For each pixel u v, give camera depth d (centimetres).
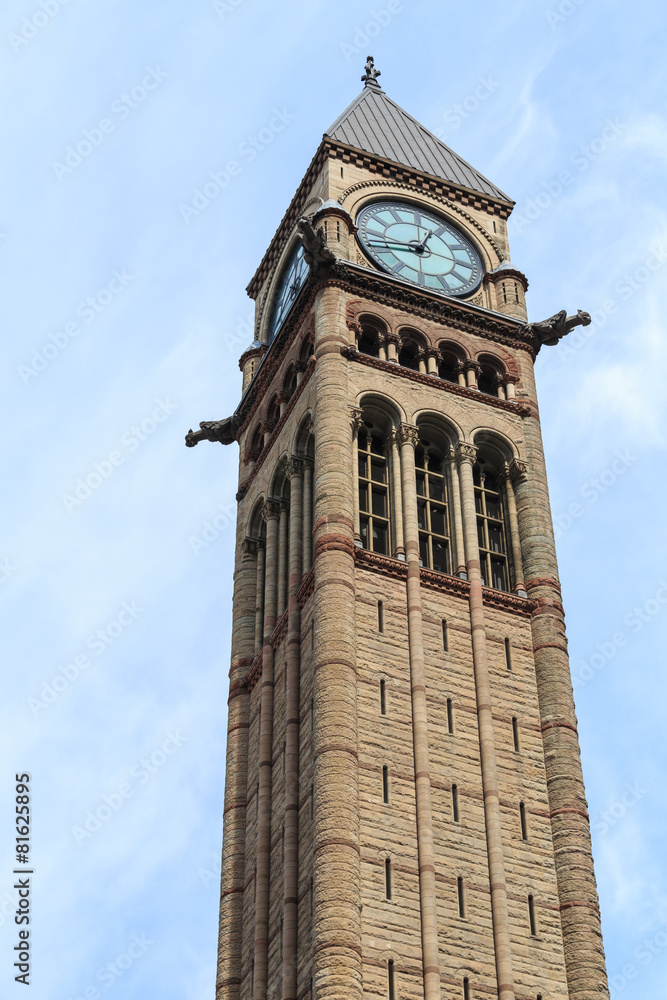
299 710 6725
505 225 8888
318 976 5528
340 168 8631
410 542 6988
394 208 8594
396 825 6072
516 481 7581
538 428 7800
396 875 5928
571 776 6494
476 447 7556
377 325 7819
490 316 8125
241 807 7069
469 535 7169
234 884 6831
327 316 7675
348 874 5784
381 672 6519
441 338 7931
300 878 6197
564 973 5962
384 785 6172
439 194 8800
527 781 6475
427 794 6184
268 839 6662
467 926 5900
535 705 6756
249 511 8106
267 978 6228
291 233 8931
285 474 7788
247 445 8444
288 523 7669
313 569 6944
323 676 6362
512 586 7225
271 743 6956
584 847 6291
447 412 7588
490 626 6925
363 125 9144
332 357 7475
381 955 5688
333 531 6819
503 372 7981
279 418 8006
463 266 8519
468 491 7331
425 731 6375
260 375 8456
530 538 7338
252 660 7588
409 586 6838
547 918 6081
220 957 6669
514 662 6856
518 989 5825
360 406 7412
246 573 7925
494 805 6278
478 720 6562
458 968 5772
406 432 7381
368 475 7319
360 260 8175
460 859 6078
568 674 6862
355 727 6269
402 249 8388
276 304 9069
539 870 6209
